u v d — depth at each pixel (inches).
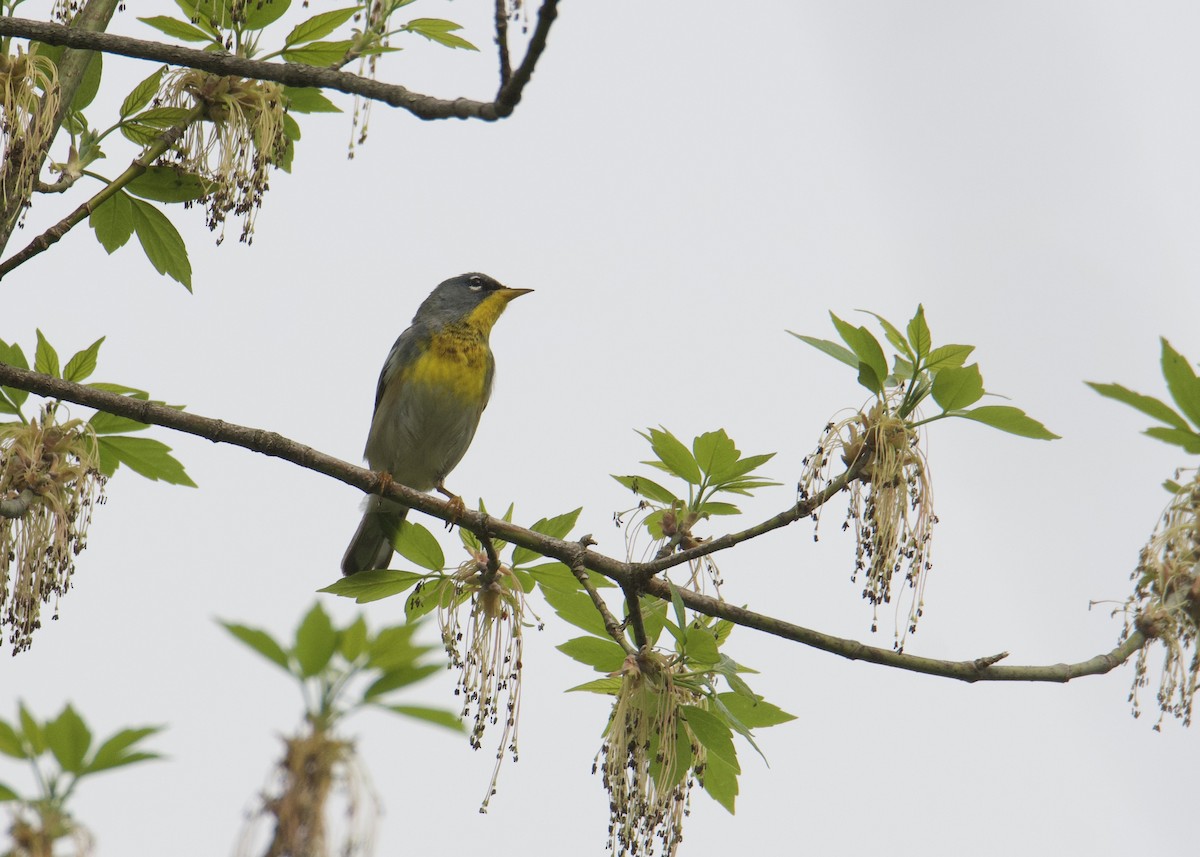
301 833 239.5
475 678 382.9
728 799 389.1
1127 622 372.2
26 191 386.6
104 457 427.2
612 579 402.6
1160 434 346.0
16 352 401.7
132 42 368.8
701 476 421.1
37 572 382.3
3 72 385.4
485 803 363.3
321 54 422.3
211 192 429.4
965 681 373.1
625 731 360.8
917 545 377.7
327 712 271.1
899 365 389.1
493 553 391.2
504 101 314.7
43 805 312.3
